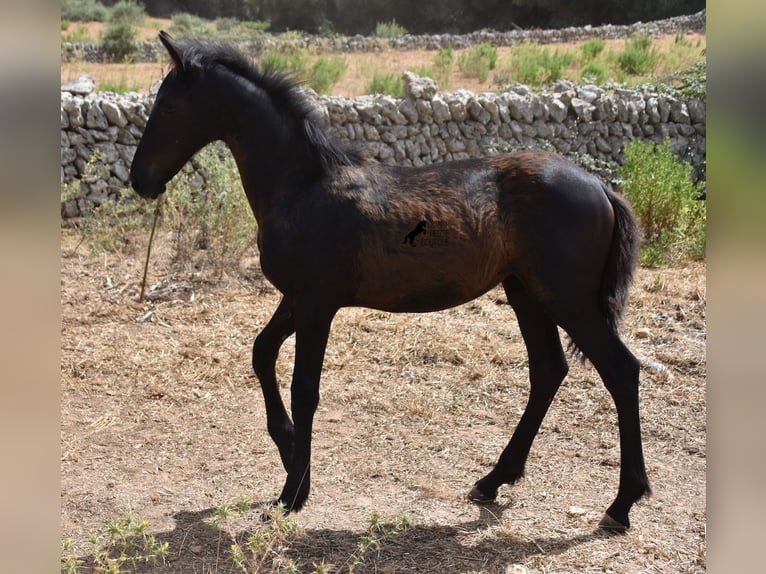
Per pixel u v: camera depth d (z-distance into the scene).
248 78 3.26
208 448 4.24
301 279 3.16
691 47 16.95
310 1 30.97
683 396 4.83
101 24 26.27
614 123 10.07
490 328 6.00
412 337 5.73
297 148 3.23
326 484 3.79
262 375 3.48
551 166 3.20
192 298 6.54
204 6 33.41
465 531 3.33
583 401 4.77
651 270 7.62
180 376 5.14
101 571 2.96
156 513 3.53
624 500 3.27
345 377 5.14
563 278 3.12
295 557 3.10
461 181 3.21
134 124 8.68
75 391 4.90
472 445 4.24
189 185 7.80
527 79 14.70
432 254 3.12
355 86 14.60
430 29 30.89
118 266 7.23
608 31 20.89
